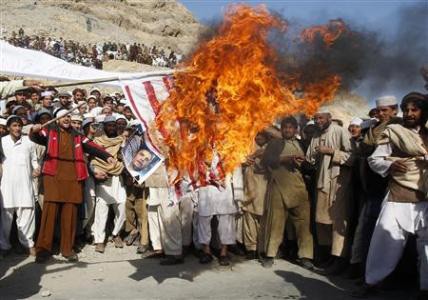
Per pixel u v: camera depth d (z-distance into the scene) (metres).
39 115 7.45
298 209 7.06
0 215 6.92
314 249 7.25
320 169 6.74
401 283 6.23
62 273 6.71
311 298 5.77
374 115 6.62
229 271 6.88
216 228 7.51
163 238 7.18
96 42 56.00
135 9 82.88
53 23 56.53
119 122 8.21
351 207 6.60
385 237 5.45
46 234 7.11
